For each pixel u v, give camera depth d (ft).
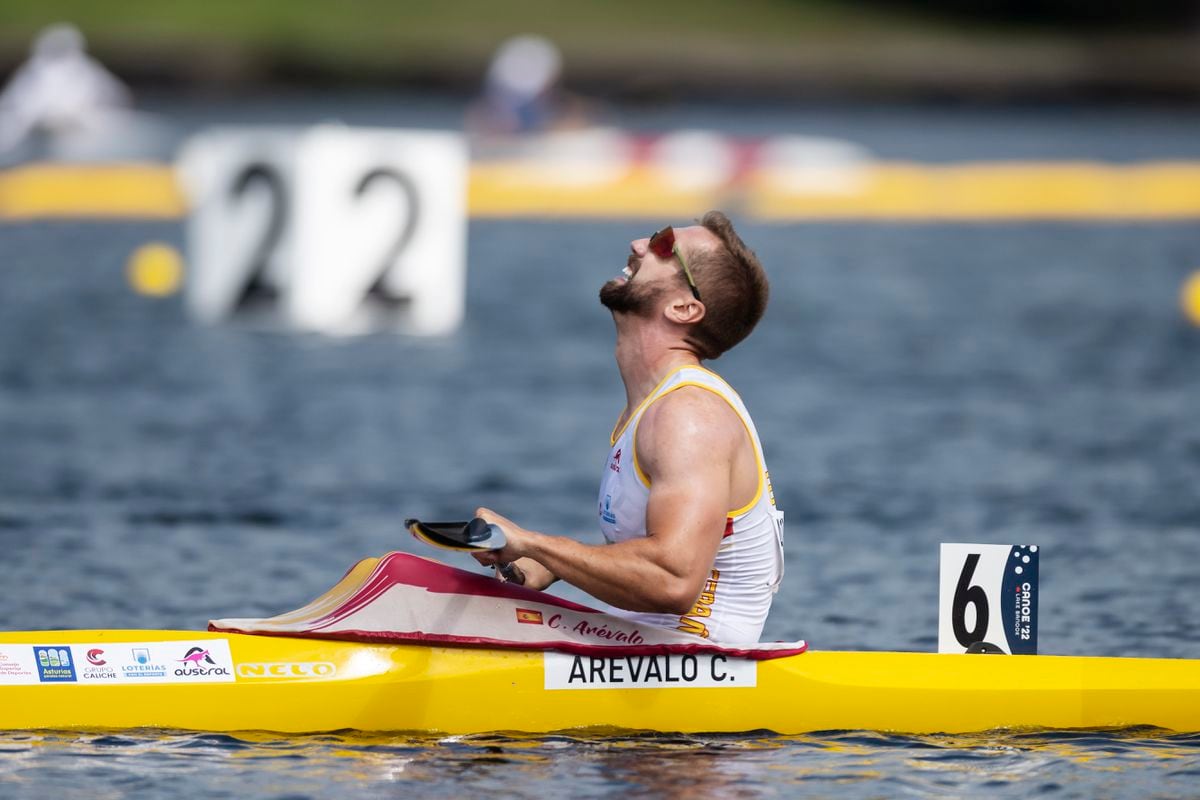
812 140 399.65
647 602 54.39
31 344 170.50
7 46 469.16
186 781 53.26
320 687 57.82
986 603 63.00
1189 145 394.52
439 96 511.81
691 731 58.80
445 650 58.44
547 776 54.08
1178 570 89.71
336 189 183.42
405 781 53.36
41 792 52.26
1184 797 53.67
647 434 55.01
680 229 57.16
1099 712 60.49
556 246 260.42
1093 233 281.33
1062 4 653.71
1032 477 114.62
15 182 304.09
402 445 124.36
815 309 200.85
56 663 58.03
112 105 401.49
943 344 176.14
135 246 254.88
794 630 77.77
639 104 486.38
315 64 509.76
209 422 132.46
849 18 638.94
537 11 611.88
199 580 86.07
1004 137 417.90
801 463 118.73
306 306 184.34
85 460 117.39
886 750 57.62
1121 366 163.43
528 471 115.96
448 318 185.06
